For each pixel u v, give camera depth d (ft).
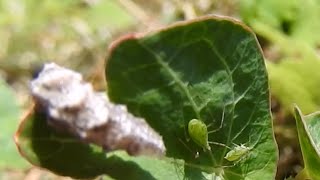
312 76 0.26
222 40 0.16
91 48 0.35
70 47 0.36
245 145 0.17
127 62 0.16
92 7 0.36
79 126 0.15
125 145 0.15
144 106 0.16
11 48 0.36
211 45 0.16
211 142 0.17
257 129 0.17
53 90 0.15
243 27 0.16
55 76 0.15
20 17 0.37
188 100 0.16
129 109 0.16
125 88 0.16
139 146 0.15
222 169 0.17
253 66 0.16
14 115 0.30
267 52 0.29
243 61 0.16
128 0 0.36
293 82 0.26
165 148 0.16
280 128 0.26
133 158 0.16
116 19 0.36
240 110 0.17
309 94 0.26
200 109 0.16
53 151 0.16
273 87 0.26
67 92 0.15
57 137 0.16
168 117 0.16
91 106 0.15
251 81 0.16
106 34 0.35
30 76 0.35
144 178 0.16
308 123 0.17
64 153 0.16
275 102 0.26
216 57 0.16
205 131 0.16
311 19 0.30
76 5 0.37
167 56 0.16
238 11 0.32
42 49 0.36
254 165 0.17
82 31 0.36
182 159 0.16
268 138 0.17
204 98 0.16
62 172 0.16
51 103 0.15
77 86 0.15
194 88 0.16
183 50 0.16
